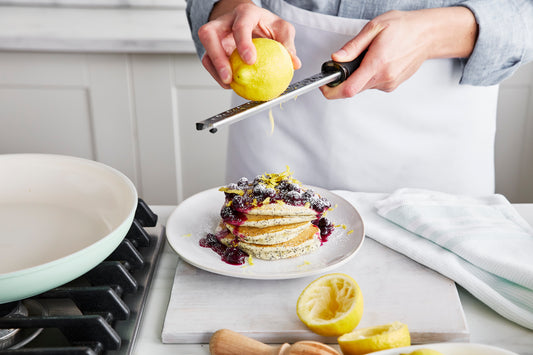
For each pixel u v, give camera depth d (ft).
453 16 3.19
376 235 2.81
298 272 2.43
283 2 3.47
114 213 2.52
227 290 2.44
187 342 2.18
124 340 2.07
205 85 6.22
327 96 2.93
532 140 6.34
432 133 3.73
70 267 1.99
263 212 2.67
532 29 3.28
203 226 2.92
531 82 6.01
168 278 2.59
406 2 3.37
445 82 3.57
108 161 6.73
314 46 3.48
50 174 2.80
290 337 2.17
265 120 3.80
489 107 3.73
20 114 6.44
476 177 3.90
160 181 6.84
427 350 1.73
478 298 2.36
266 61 2.31
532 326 2.20
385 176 3.84
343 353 1.99
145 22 6.48
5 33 5.96
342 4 3.37
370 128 3.66
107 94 6.28
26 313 2.18
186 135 6.55
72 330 1.98
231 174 4.17
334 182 3.87
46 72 6.17
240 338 2.02
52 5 7.14
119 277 2.31
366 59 2.92
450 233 2.67
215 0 3.42
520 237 2.66
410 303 2.34
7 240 2.49
